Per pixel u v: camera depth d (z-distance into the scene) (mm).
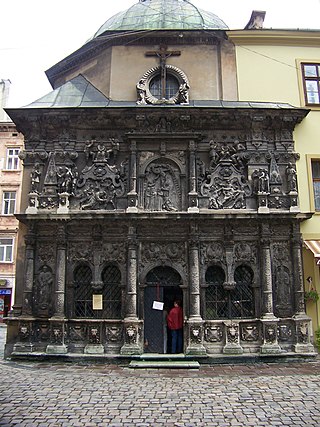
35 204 17109
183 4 22906
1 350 19453
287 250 17094
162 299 16875
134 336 15805
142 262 16766
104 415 9406
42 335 16312
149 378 13156
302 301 16562
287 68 19781
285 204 17375
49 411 9672
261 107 17734
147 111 17562
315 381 12680
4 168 38625
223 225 16953
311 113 18953
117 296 16766
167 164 17672
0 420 8992
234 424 8844
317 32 19781
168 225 16828
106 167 17625
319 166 18734
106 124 17984
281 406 10086
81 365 15211
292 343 16250
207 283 16828
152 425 8781
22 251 17266
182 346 16453
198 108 17484
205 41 20000
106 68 19891
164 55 19594
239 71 19672
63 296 16422
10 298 37062
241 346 15984
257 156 17797
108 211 16938
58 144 17953
